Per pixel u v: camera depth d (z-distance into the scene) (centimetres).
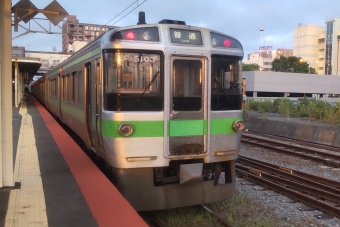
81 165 650
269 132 1666
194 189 541
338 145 1267
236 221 534
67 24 2131
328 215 573
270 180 776
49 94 1731
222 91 552
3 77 487
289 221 546
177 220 539
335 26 8369
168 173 555
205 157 539
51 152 775
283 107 2188
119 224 387
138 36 506
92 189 505
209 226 520
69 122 1009
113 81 500
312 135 1411
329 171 880
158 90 512
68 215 410
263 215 567
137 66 504
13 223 386
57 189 505
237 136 570
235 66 567
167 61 511
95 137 610
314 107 1919
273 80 4294
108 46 500
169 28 523
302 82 4466
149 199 519
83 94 710
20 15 554
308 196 630
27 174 587
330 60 8531
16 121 1434
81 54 741
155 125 509
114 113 497
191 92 530
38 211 422
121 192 511
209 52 536
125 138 496
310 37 9244
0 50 478
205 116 538
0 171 502
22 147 838
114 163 508
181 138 523
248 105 2534
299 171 817
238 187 726
